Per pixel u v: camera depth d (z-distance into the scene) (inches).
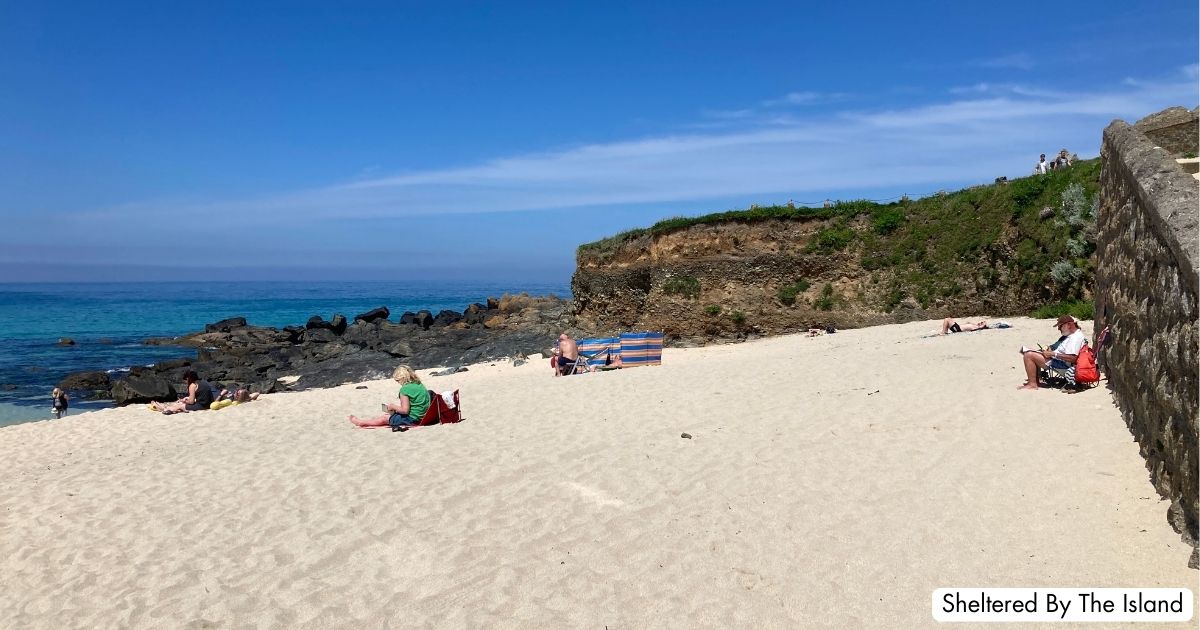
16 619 213.9
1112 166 355.9
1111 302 346.6
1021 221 893.2
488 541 240.7
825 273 1097.4
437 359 1171.3
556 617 188.9
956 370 452.8
